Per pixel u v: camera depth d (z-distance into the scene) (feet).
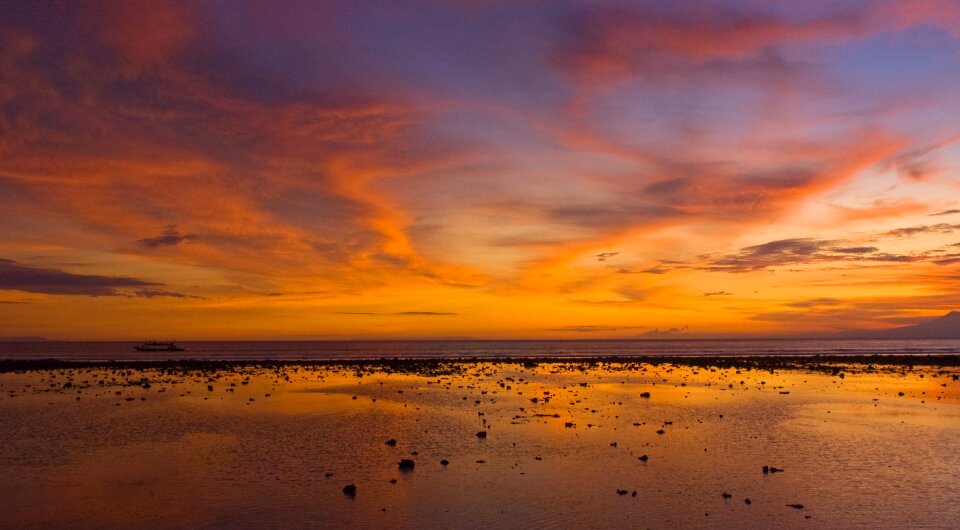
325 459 66.54
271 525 46.91
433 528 46.42
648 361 244.63
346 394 122.72
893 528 47.01
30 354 410.93
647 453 70.03
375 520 47.98
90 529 46.03
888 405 109.09
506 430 82.89
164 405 104.37
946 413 99.81
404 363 229.04
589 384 147.13
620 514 49.70
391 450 70.79
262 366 205.67
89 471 61.31
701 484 57.93
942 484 58.29
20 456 67.15
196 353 429.79
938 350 494.59
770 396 122.11
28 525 46.85
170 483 57.31
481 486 56.85
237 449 70.95
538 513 49.78
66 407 101.14
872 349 529.86
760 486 57.47
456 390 131.23
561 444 74.38
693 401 113.80
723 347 634.02
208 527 46.50
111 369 183.52
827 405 108.68
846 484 58.18
